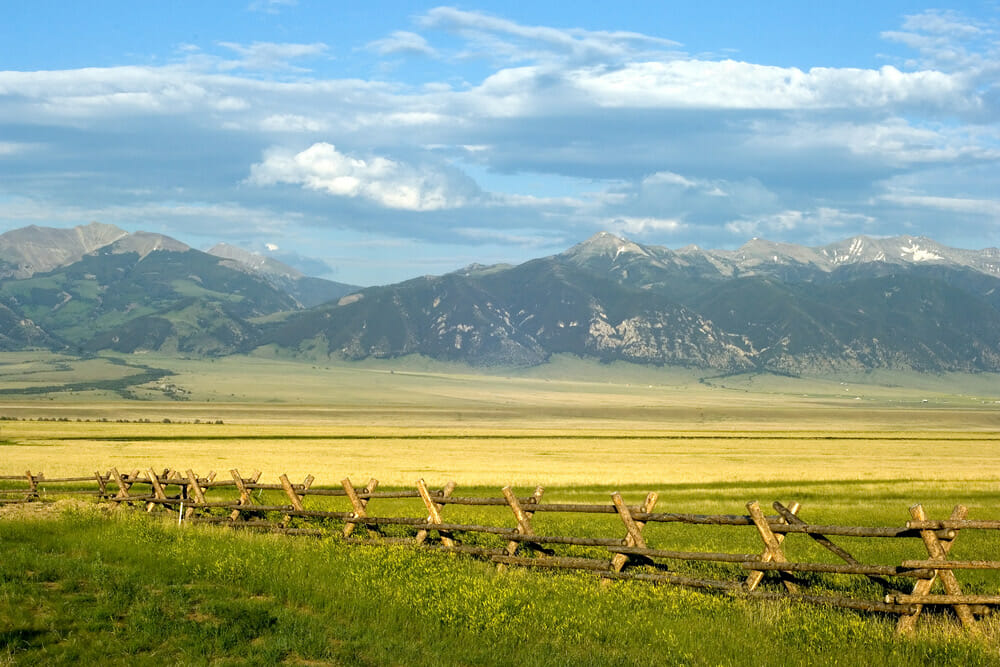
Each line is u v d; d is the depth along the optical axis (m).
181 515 23.19
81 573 14.87
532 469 64.75
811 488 51.16
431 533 19.64
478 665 10.82
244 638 11.66
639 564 15.79
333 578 15.06
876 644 11.47
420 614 12.80
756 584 14.09
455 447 102.50
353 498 20.05
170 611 12.74
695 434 150.50
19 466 57.81
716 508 38.00
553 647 11.46
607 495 45.69
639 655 11.20
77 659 10.73
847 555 13.53
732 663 11.02
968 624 11.98
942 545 12.72
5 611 12.38
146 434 114.62
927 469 69.94
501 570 15.96
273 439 113.31
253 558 16.42
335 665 10.77
